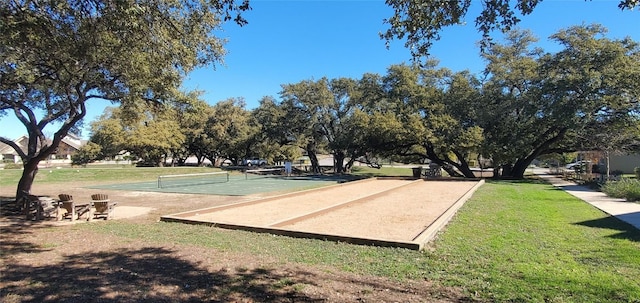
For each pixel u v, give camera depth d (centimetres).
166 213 1177
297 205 1388
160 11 716
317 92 3850
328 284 489
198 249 681
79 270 558
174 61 882
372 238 711
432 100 3159
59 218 1066
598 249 656
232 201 1519
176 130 4566
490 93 2962
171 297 447
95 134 4731
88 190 2006
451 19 530
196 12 820
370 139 3462
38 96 1380
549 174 3753
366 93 3675
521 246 679
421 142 3073
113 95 1227
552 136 2895
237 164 5772
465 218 969
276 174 3812
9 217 1094
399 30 578
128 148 4322
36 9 679
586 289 458
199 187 2227
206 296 450
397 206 1310
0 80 1045
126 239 773
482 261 586
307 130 4159
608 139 2456
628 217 998
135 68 866
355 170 4659
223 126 4838
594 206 1227
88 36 744
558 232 801
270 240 755
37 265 587
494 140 2906
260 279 509
